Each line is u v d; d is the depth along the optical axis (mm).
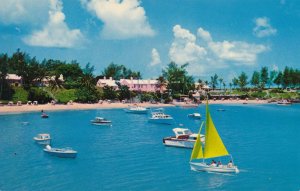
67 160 68375
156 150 78125
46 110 168375
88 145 83938
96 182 54156
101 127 116938
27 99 186250
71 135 98875
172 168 62406
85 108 181750
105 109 183750
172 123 130375
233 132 109438
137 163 66125
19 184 53062
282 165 65250
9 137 93000
